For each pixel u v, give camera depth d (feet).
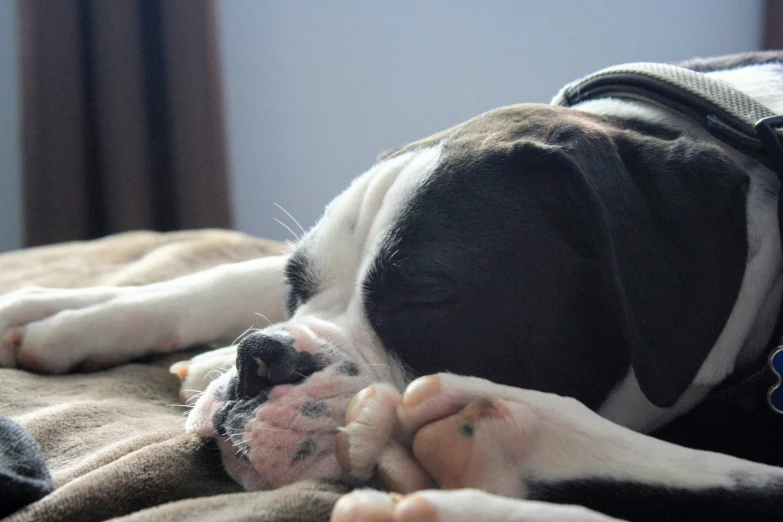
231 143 5.89
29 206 5.37
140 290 2.98
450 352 2.40
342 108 5.80
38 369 2.81
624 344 2.43
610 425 2.21
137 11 5.40
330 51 5.75
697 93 2.57
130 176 5.41
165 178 5.59
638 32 5.45
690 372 2.33
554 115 2.56
